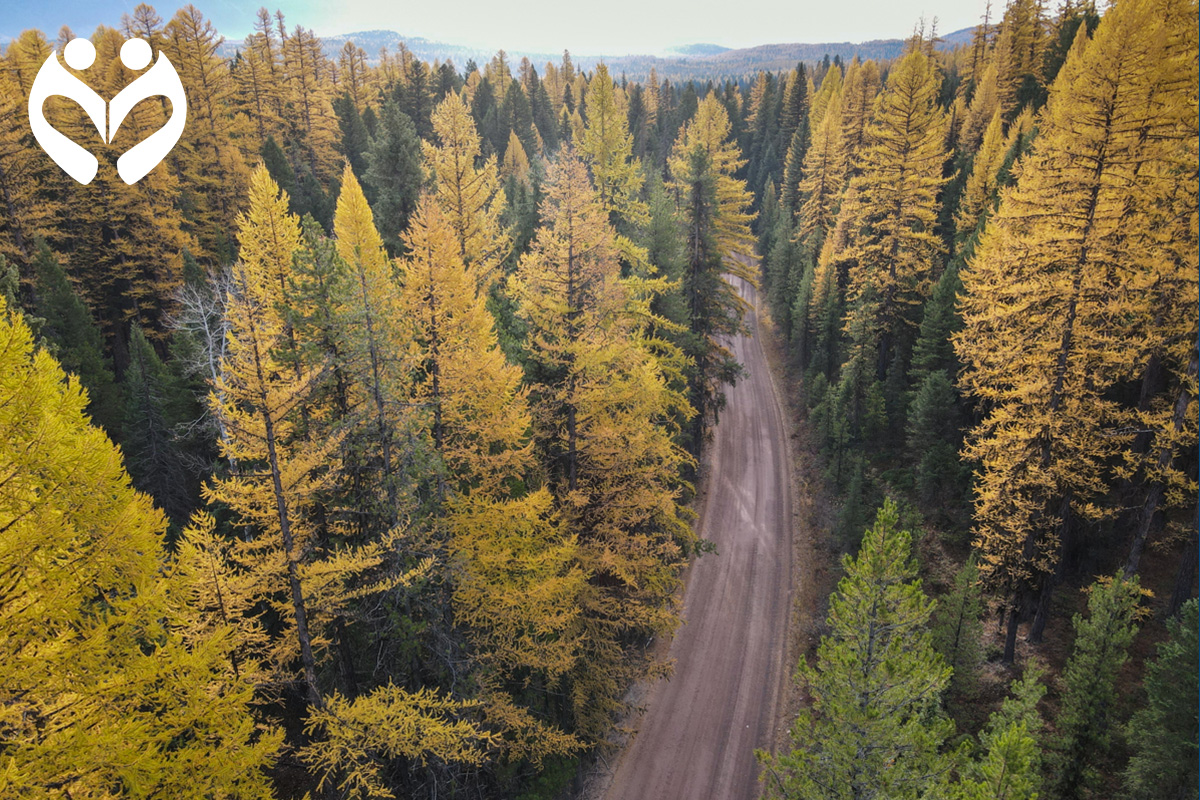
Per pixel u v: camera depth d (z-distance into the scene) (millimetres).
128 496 8875
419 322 16562
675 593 30797
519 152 67500
